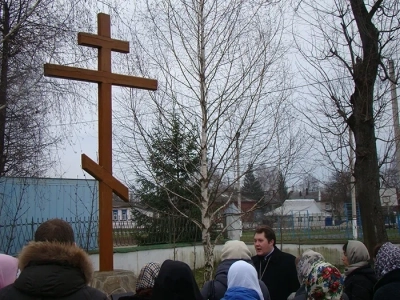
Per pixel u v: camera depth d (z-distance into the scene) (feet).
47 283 8.00
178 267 10.96
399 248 12.32
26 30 29.27
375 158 23.93
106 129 20.72
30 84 29.30
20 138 32.37
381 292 11.24
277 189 29.55
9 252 36.27
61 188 43.96
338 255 55.31
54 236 8.84
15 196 39.19
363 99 23.72
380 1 23.76
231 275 11.55
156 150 27.07
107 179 20.47
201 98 26.73
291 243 57.06
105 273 20.11
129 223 47.65
